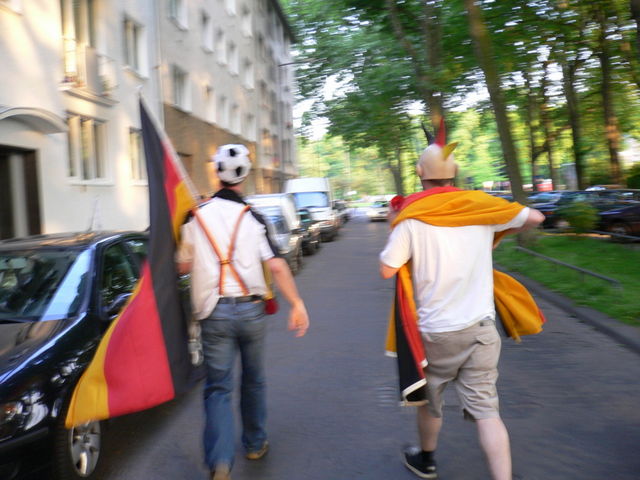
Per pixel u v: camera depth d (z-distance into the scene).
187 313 5.16
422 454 3.40
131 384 3.00
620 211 17.56
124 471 3.61
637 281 9.59
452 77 19.80
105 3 16.17
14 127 12.00
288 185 26.27
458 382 2.92
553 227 23.27
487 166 73.88
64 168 13.95
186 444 4.02
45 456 3.12
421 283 2.89
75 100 14.48
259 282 3.24
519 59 19.81
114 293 4.35
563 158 46.91
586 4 18.73
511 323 3.11
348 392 5.01
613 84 26.11
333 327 7.74
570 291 9.12
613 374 5.37
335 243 23.62
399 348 2.91
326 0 23.59
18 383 3.08
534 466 3.53
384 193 107.44
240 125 32.69
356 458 3.69
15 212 12.74
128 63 18.39
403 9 20.16
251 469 3.56
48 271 4.27
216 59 28.03
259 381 3.54
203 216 3.19
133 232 5.52
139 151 18.64
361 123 29.50
